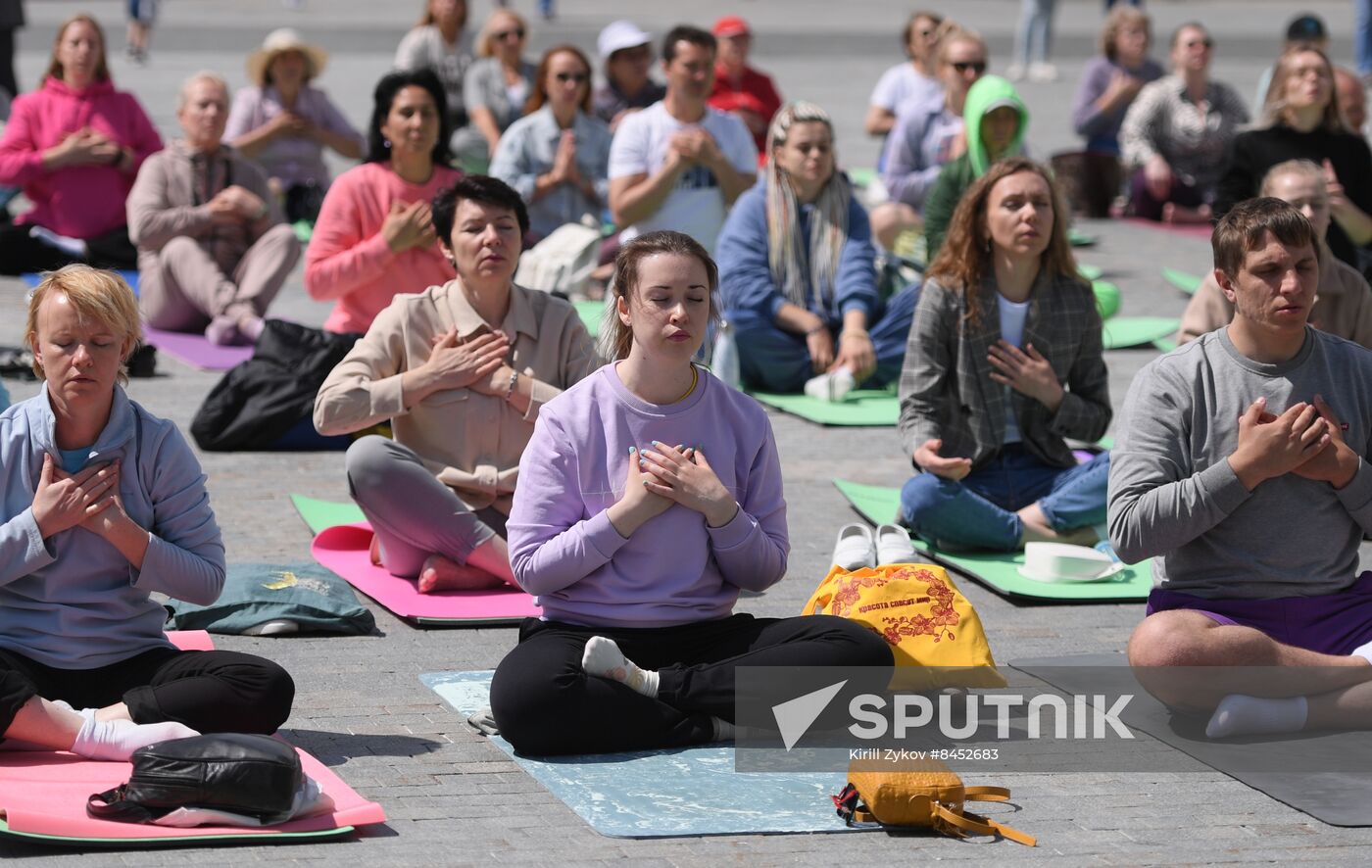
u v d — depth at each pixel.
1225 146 39.16
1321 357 13.24
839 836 11.01
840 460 21.59
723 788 11.74
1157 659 12.94
